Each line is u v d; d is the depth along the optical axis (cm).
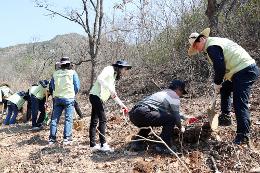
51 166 483
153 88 876
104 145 495
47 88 727
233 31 814
